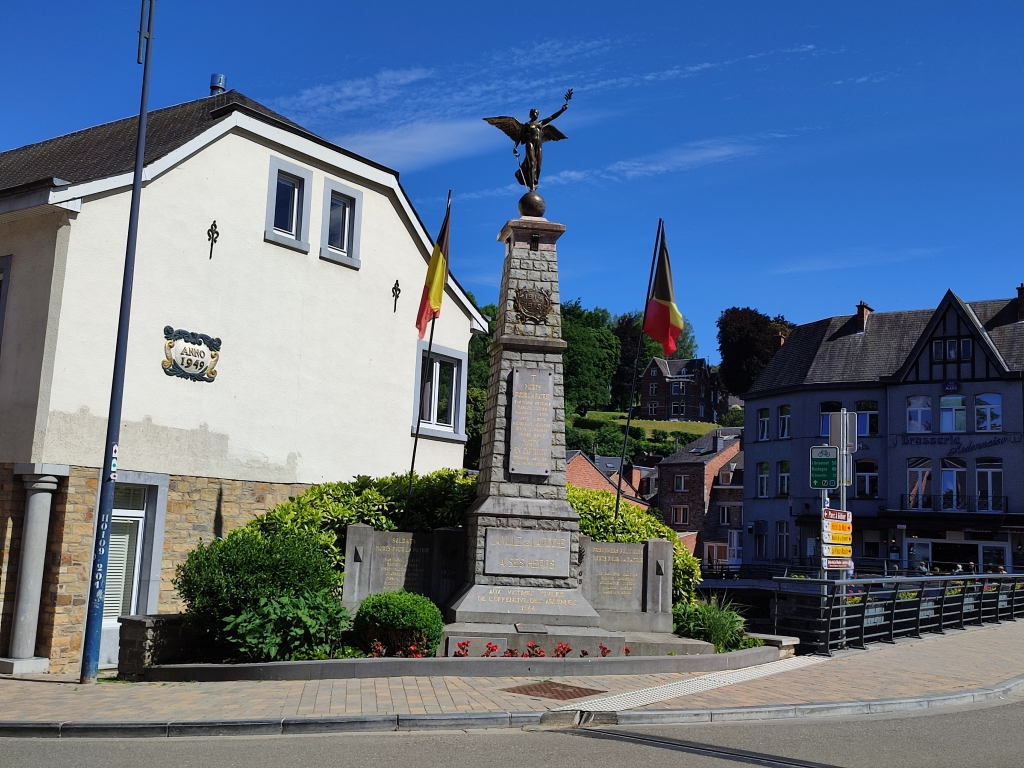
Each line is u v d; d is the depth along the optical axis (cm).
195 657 1244
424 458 2019
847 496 4628
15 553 1386
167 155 1545
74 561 1399
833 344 4909
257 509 1666
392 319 1962
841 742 882
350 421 1852
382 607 1224
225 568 1200
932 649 1556
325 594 1237
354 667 1130
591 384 11131
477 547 1355
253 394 1675
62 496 1398
